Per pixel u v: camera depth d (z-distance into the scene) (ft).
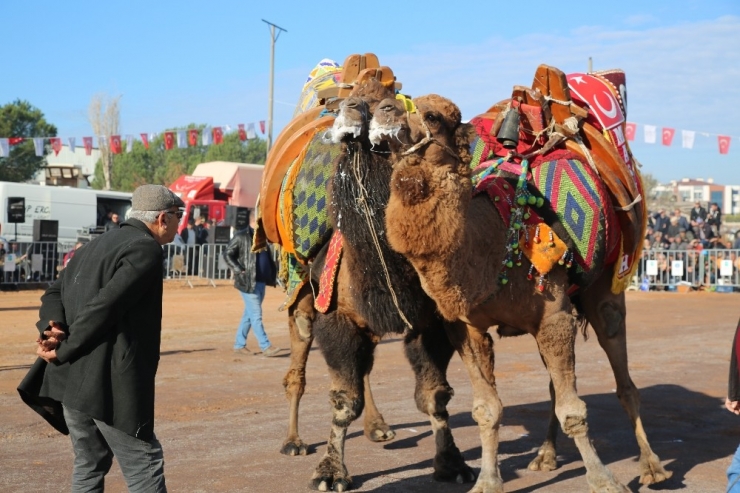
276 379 33.86
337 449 19.13
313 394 30.73
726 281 76.74
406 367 36.83
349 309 18.49
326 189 19.19
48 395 14.07
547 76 19.70
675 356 39.34
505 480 19.61
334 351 18.81
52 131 191.42
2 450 22.67
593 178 18.47
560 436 23.95
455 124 15.52
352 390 18.92
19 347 43.04
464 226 15.37
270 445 23.04
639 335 47.11
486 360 18.20
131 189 226.17
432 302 18.07
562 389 17.31
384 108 14.92
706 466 20.47
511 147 18.22
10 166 185.78
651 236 83.92
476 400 17.69
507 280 16.92
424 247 15.10
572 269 17.95
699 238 81.61
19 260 79.77
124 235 14.37
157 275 14.15
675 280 78.89
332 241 18.99
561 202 17.74
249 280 39.37
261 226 23.63
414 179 14.93
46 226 81.20
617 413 26.84
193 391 31.14
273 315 58.90
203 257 89.81
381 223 16.71
